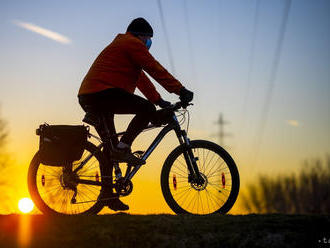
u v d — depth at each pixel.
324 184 27.88
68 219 4.18
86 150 4.75
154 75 4.65
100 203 4.75
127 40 4.69
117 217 4.24
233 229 3.89
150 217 4.24
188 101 4.69
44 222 4.11
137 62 4.64
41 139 4.70
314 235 3.78
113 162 4.78
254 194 27.98
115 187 4.72
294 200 27.75
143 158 4.77
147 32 4.85
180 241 3.76
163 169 4.85
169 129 4.86
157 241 3.76
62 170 4.69
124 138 4.71
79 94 4.74
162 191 4.82
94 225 4.01
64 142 4.62
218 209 4.83
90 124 4.67
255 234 3.80
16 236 3.84
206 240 3.76
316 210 27.95
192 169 4.88
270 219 4.11
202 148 4.91
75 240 3.77
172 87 4.66
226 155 4.87
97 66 4.71
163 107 4.82
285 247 3.68
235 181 4.84
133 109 4.71
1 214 4.43
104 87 4.63
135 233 3.86
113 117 4.79
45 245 3.72
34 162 4.64
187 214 4.51
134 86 4.77
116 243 3.74
